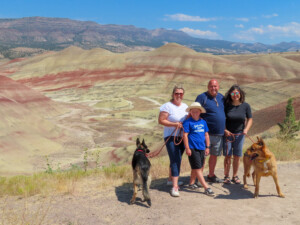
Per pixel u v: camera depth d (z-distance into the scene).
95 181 7.46
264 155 5.23
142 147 5.77
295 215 4.43
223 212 4.68
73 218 4.67
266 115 48.06
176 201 5.32
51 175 8.59
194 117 5.54
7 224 4.43
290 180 6.46
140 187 6.36
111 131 93.00
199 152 5.66
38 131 75.56
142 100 151.88
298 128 15.46
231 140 6.17
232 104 6.00
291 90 102.00
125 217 4.66
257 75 179.25
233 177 6.43
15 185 7.01
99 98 170.38
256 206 4.91
